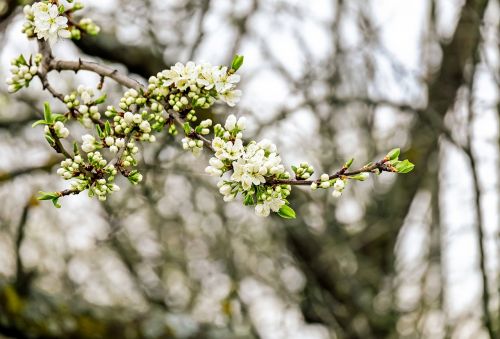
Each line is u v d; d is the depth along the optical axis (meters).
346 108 6.68
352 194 6.97
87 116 2.47
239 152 2.17
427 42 6.07
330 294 6.57
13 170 5.30
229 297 6.81
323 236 6.38
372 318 6.63
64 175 2.18
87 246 7.75
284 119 5.75
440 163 6.48
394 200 6.76
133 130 2.33
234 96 2.37
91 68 2.55
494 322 6.73
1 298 4.67
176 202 7.11
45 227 7.78
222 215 6.88
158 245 8.06
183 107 2.34
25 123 5.65
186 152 5.28
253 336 6.14
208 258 7.98
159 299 7.62
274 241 7.34
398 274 7.03
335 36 6.27
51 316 4.88
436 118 5.41
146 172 4.86
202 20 5.13
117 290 8.95
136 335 5.20
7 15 3.83
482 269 5.02
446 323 6.42
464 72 5.80
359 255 7.01
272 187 2.18
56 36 2.45
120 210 5.61
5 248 7.64
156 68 5.06
